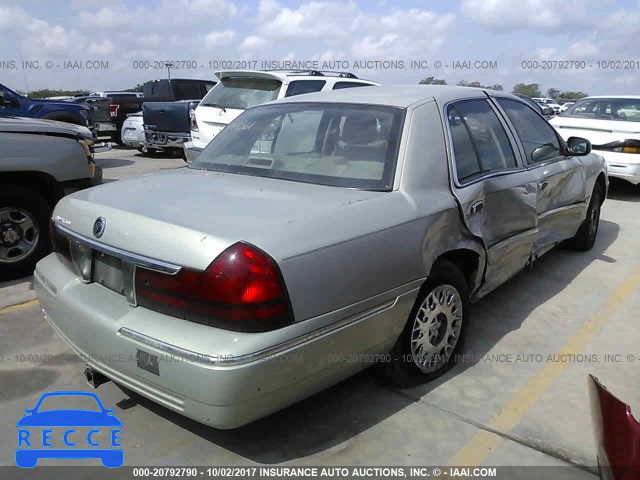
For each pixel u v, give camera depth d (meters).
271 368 2.32
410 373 3.29
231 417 2.33
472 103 3.90
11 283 5.04
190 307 2.38
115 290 2.73
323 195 2.92
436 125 3.39
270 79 8.12
